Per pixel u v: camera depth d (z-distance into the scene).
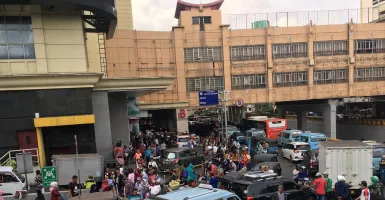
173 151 19.27
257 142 25.73
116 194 12.04
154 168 16.48
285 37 35.44
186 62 34.75
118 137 25.66
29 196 12.38
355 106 60.56
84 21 18.78
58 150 16.94
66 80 16.52
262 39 35.41
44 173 13.56
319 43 35.78
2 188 12.51
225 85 35.03
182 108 34.97
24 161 11.09
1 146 15.78
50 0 15.55
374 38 35.94
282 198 10.52
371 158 13.98
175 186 12.85
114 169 14.80
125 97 25.95
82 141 17.20
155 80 21.73
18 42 16.41
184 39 34.56
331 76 35.97
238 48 35.28
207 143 26.92
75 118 16.62
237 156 19.53
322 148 14.55
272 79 35.50
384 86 36.25
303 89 35.78
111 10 17.44
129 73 33.06
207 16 35.00
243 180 10.84
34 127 16.20
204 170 17.16
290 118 55.72
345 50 35.91
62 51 17.20
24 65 16.47
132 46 33.12
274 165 15.70
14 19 16.33
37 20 16.58
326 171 14.08
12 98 15.84
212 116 71.12
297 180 14.29
